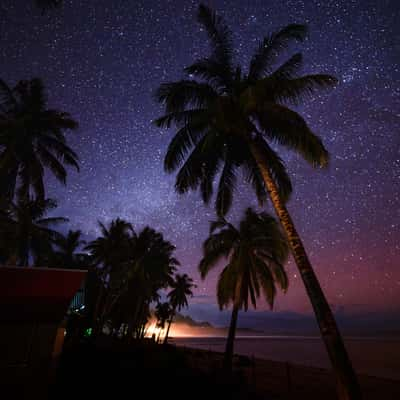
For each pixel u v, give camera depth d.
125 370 14.71
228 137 12.88
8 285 7.25
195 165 12.43
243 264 21.39
